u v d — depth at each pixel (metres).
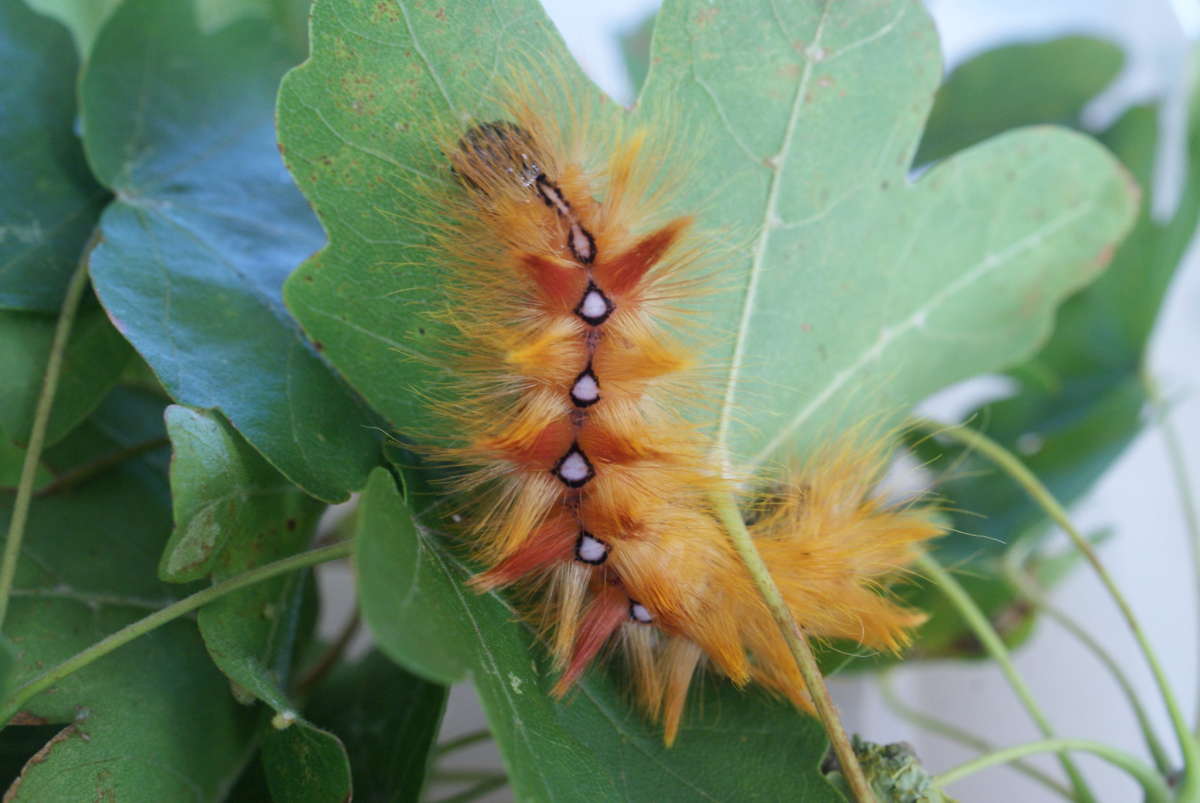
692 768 0.13
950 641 0.17
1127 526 0.18
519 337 0.13
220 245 0.14
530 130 0.13
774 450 0.14
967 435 0.15
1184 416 0.18
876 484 0.15
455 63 0.13
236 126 0.15
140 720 0.14
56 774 0.13
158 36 0.15
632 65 0.18
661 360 0.13
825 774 0.14
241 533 0.13
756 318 0.14
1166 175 0.18
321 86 0.13
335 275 0.13
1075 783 0.15
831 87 0.14
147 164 0.15
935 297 0.15
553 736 0.13
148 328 0.14
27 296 0.14
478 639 0.13
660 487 0.14
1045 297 0.15
